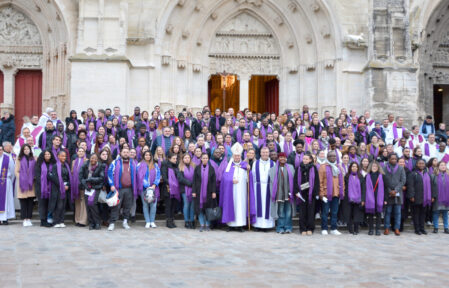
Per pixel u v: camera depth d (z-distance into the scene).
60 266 7.70
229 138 13.91
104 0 19.52
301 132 15.91
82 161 12.61
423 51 23.14
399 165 12.87
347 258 8.87
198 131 15.52
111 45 19.42
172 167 12.77
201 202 12.30
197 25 21.84
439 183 13.12
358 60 21.34
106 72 19.27
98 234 11.20
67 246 9.46
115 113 16.11
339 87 21.09
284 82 22.56
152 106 20.22
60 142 12.75
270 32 22.88
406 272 7.82
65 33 20.86
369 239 11.57
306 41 22.14
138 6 20.42
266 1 22.23
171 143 14.26
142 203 13.51
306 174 12.06
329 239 11.36
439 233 13.17
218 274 7.36
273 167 12.40
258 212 12.42
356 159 13.41
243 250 9.45
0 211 12.45
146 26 20.28
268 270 7.70
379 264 8.40
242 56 22.78
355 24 21.27
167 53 20.94
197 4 21.53
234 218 12.28
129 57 20.34
